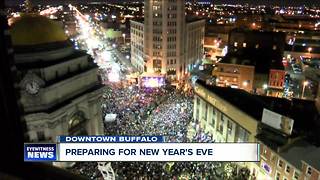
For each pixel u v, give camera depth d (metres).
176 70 119.62
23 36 45.94
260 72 89.38
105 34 182.00
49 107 44.56
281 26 192.12
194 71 125.50
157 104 76.19
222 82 93.38
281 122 46.59
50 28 48.88
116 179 40.47
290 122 45.19
